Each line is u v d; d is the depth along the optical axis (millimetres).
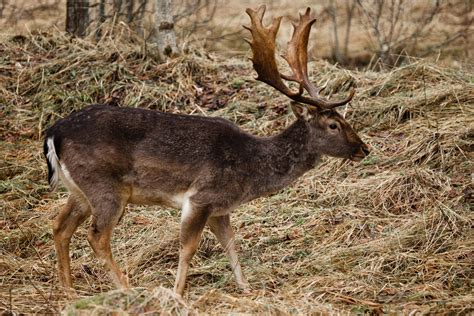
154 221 13164
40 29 18641
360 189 13367
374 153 14227
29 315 9734
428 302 10281
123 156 10688
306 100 11281
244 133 11250
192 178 10789
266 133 15055
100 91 16312
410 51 22625
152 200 10953
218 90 16531
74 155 10648
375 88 15875
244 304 9703
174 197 10891
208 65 17203
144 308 9195
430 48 22703
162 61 17234
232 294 10734
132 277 11680
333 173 14031
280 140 11281
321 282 10945
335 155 11461
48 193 14094
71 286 11023
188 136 10859
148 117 10883
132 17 20781
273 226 12883
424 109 14984
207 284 11430
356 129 14969
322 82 16297
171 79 16703
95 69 16719
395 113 15031
